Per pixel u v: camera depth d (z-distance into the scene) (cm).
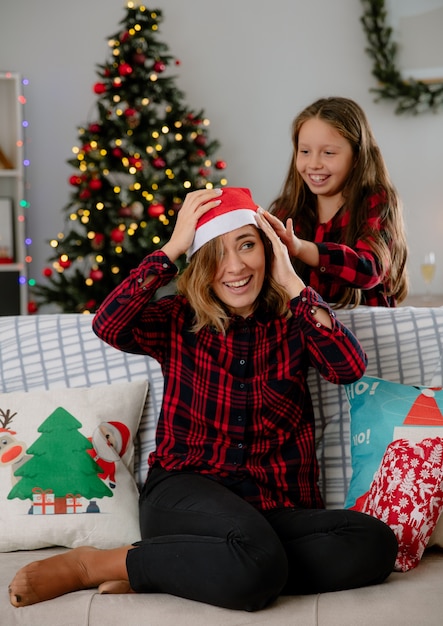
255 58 484
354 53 477
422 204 478
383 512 171
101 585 159
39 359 202
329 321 179
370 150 237
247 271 180
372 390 191
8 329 206
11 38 488
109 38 424
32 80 489
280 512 170
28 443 185
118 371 201
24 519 179
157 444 184
